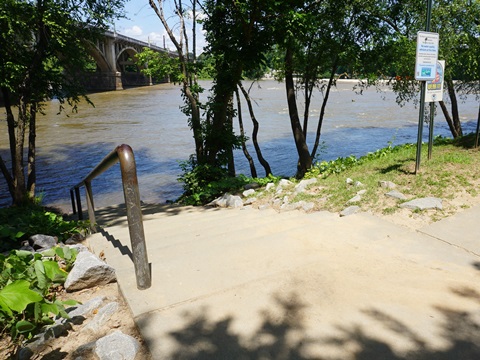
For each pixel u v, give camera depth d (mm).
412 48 12086
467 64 12750
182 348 2070
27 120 11969
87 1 11500
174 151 22797
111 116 38312
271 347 2068
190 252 3428
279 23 9180
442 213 4203
